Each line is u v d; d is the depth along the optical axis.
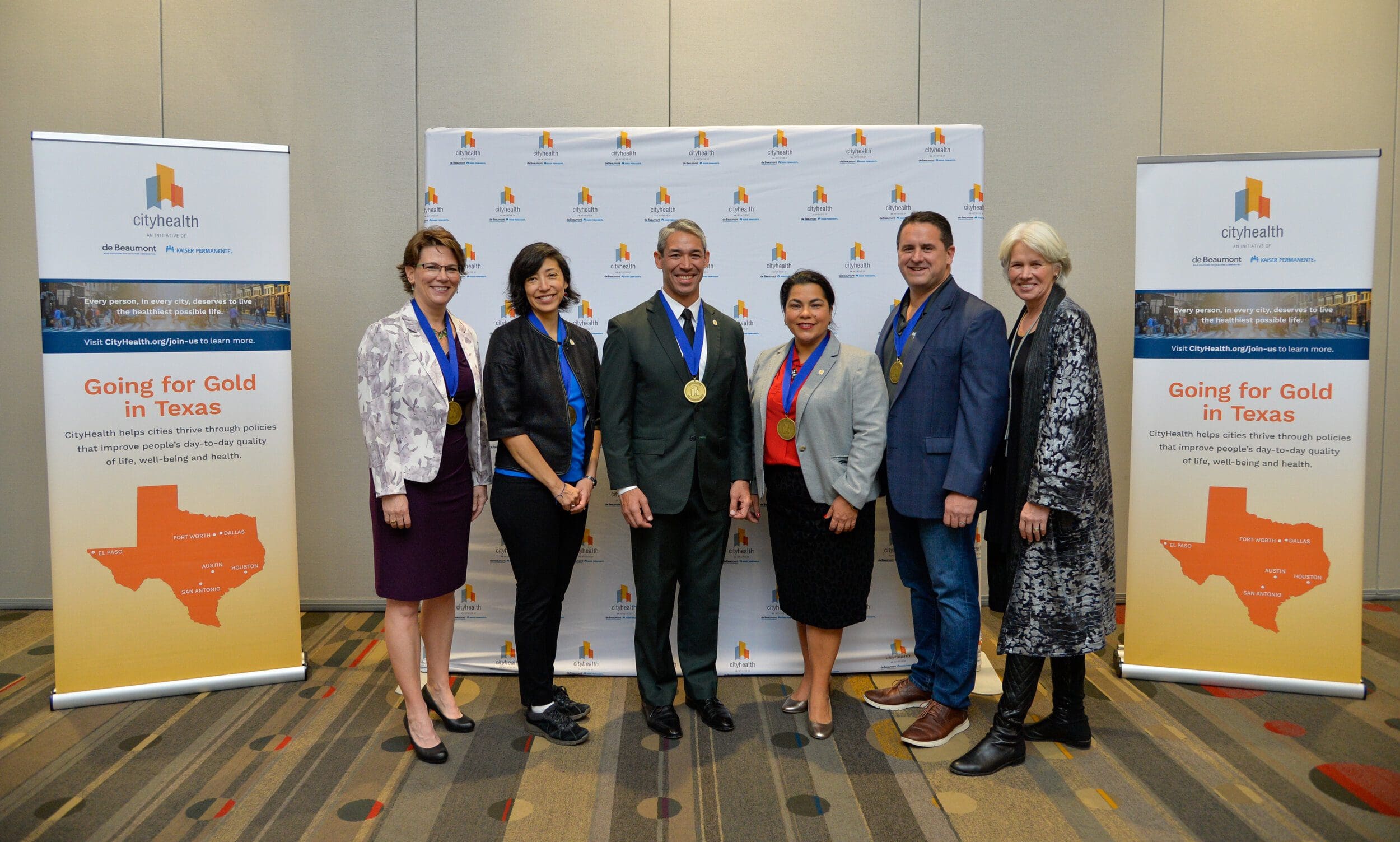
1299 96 3.59
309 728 2.52
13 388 3.61
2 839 1.91
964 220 2.99
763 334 3.05
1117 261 3.65
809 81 3.56
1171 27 3.56
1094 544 2.25
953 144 2.97
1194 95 3.59
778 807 2.08
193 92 3.52
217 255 2.74
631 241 3.02
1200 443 2.82
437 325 2.37
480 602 3.02
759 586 3.01
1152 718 2.58
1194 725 2.53
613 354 2.42
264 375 2.82
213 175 2.72
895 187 2.99
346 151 3.55
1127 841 1.92
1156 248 2.81
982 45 3.57
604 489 3.01
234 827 1.97
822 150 2.99
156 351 2.69
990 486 2.46
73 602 2.64
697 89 3.55
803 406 2.37
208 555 2.78
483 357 3.01
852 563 2.39
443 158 2.98
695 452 2.40
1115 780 2.20
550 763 2.30
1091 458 2.21
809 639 2.51
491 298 3.01
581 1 3.53
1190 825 1.98
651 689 2.54
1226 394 2.78
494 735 2.48
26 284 3.58
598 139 2.99
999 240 3.63
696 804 2.09
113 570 2.68
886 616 3.02
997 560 2.47
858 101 3.57
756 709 2.69
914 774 2.24
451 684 2.91
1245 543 2.79
